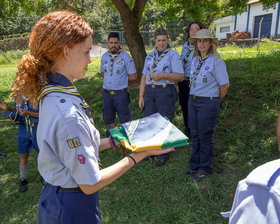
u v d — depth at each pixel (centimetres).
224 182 314
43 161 128
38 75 121
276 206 75
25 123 323
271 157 337
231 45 1944
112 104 433
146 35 2273
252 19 2805
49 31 118
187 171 347
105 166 383
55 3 713
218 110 316
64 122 116
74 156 119
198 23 389
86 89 754
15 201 325
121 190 324
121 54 423
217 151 377
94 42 2330
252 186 84
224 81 302
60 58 121
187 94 418
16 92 128
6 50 1936
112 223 275
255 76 561
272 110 426
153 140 139
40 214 144
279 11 2494
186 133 440
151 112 387
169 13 832
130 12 667
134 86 690
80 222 136
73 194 133
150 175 347
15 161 420
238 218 84
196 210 279
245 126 411
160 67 367
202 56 314
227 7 894
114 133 151
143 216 280
